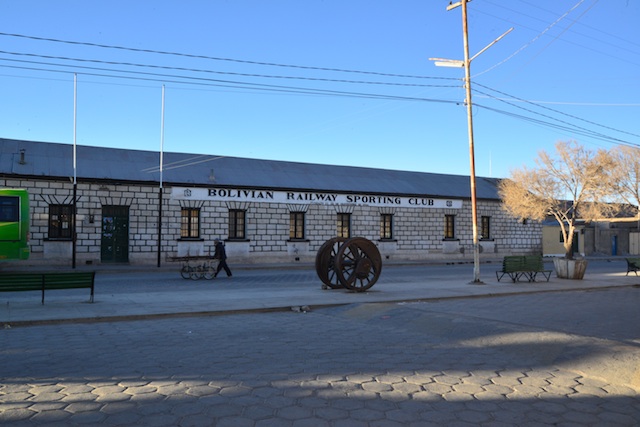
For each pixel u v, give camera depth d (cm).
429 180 3891
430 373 651
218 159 3216
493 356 750
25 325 1010
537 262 1959
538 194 3030
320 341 858
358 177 3550
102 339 872
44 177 2452
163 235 2727
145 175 2753
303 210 3123
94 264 2564
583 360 702
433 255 3572
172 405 520
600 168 2902
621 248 4744
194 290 1647
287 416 493
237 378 620
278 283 1903
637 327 1007
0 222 1934
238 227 2972
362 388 582
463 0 1884
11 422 470
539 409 525
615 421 496
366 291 1584
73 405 518
